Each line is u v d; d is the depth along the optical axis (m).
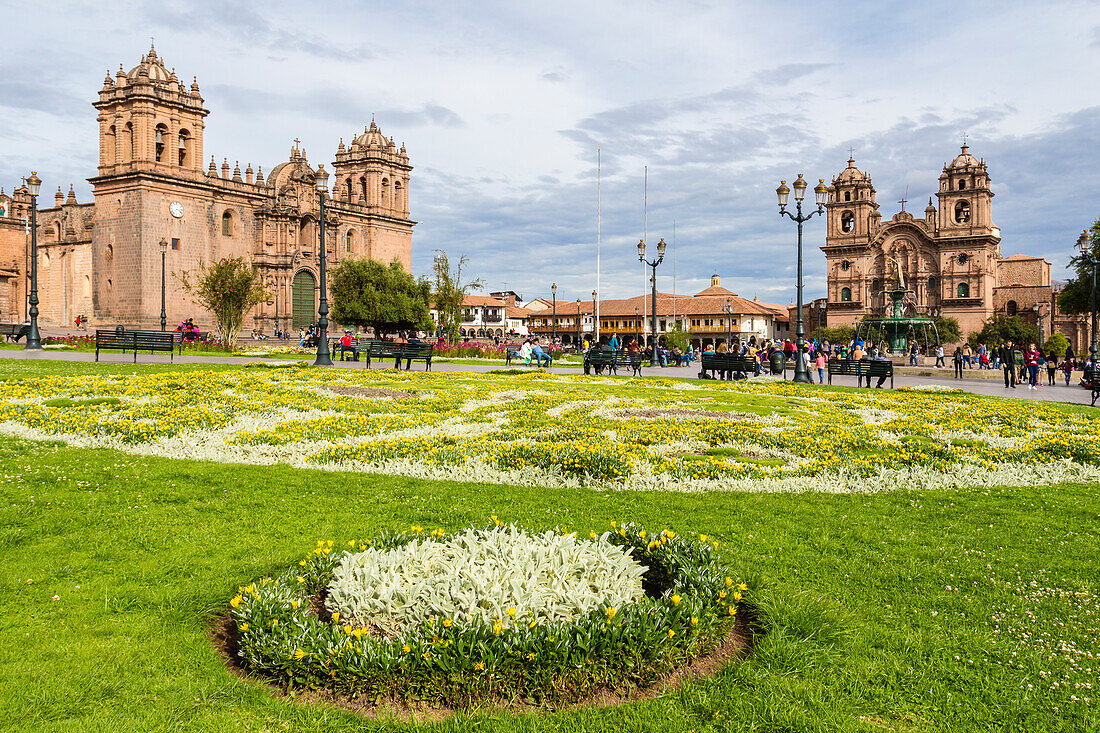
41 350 35.72
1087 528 7.88
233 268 53.03
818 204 29.66
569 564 5.29
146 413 13.83
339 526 7.42
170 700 4.30
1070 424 16.66
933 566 6.60
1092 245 64.56
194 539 6.96
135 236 71.00
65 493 8.21
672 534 6.19
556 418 15.77
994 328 102.88
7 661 4.66
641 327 128.88
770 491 9.36
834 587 6.08
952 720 4.28
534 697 4.41
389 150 96.12
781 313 146.25
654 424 15.05
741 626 5.45
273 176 83.81
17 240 87.50
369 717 4.25
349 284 75.94
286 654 4.46
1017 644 5.14
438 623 4.63
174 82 73.62
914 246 115.69
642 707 4.35
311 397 18.45
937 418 17.42
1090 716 4.30
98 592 5.71
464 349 47.72
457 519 7.68
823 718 4.23
